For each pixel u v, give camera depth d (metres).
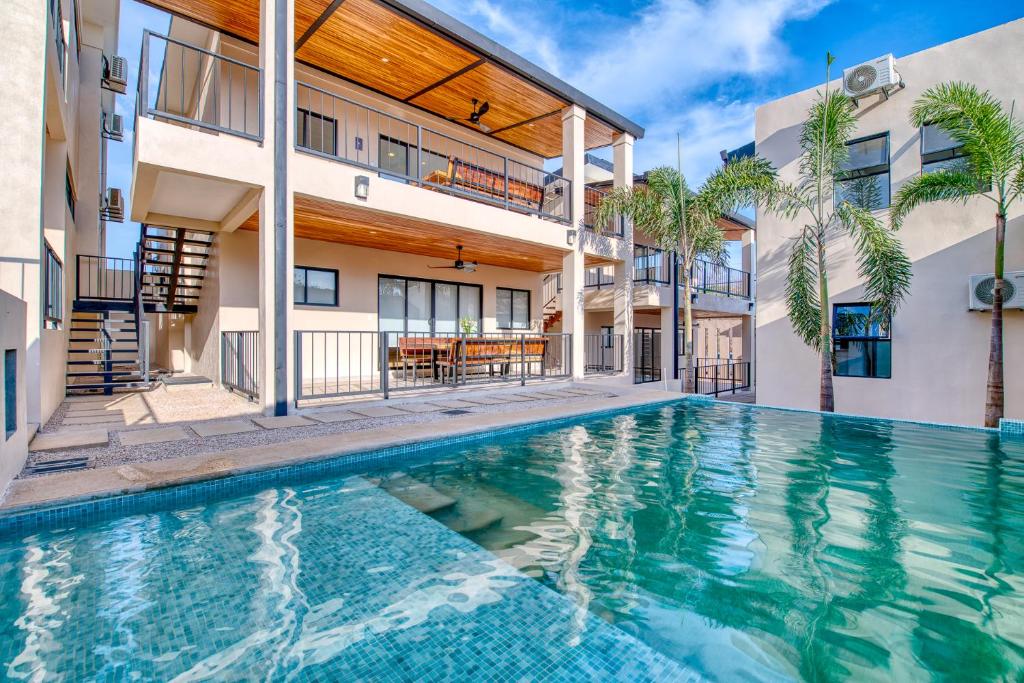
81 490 3.17
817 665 1.89
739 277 16.38
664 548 2.90
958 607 2.29
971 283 7.41
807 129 8.16
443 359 9.66
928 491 3.88
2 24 4.89
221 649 1.96
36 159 4.98
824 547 2.91
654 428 6.25
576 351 10.23
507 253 10.58
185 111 10.98
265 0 6.07
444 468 4.47
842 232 8.77
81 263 10.24
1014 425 6.02
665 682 1.80
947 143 7.77
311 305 9.34
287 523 3.20
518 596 2.38
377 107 9.69
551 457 4.86
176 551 2.78
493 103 10.02
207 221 7.88
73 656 1.90
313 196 6.42
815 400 9.05
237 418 5.81
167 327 12.98
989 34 7.44
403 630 2.10
